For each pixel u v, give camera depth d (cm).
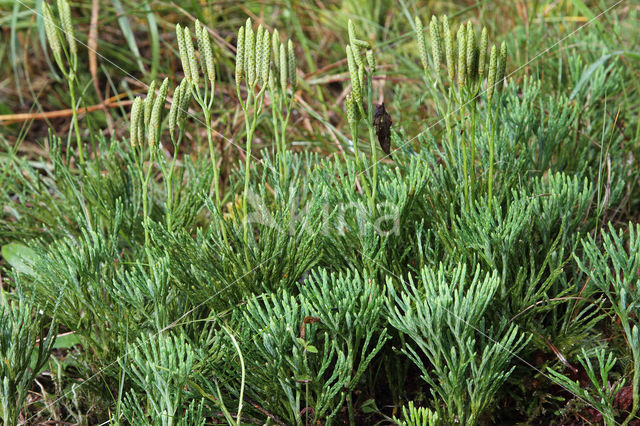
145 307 56
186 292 55
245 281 55
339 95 89
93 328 58
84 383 56
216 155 73
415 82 78
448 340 53
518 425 56
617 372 56
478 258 56
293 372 53
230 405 54
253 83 53
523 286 58
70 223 64
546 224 56
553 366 56
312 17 96
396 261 56
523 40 79
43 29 77
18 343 53
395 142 61
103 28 96
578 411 55
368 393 57
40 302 56
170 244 55
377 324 55
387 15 99
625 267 52
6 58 96
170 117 54
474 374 52
